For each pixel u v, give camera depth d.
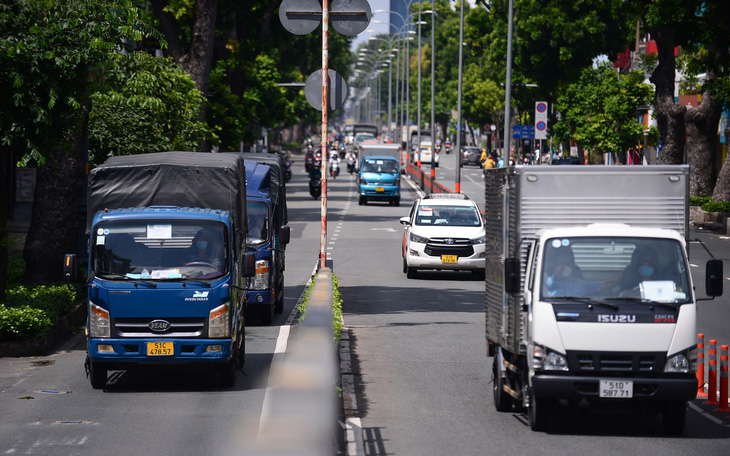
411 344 51.19
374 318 60.56
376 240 111.88
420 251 80.94
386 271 86.56
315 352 19.45
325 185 62.62
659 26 112.88
